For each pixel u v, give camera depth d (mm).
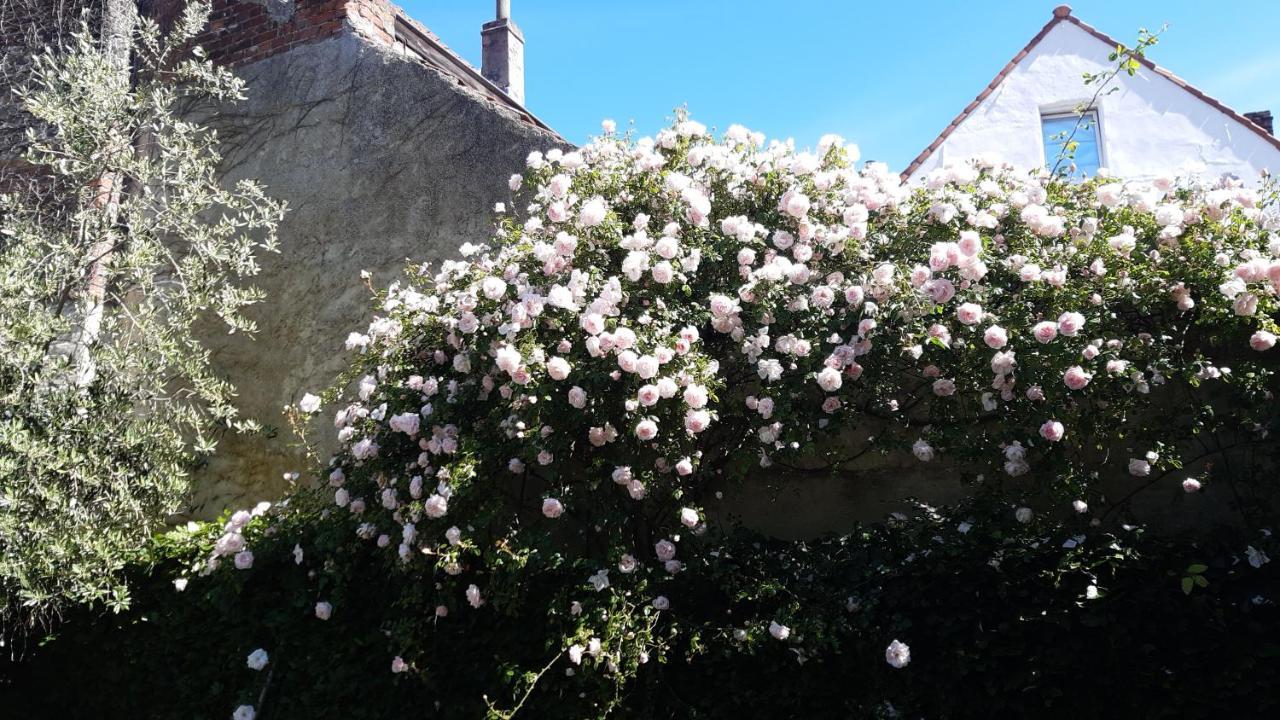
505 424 3400
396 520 3383
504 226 4426
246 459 5391
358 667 3596
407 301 3963
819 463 4012
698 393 3232
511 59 11445
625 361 3221
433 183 5406
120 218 4848
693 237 3807
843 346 3383
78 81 4473
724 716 3203
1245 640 2709
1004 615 2975
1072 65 10703
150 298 4527
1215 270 3297
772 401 3432
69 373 4172
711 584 3416
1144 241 3559
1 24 6277
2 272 3959
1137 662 2799
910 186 3979
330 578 3693
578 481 3600
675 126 4125
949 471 3840
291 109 6004
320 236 5641
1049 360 3184
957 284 3430
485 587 3488
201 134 6219
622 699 3217
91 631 4125
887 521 3615
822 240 3703
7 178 5840
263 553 3771
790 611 3150
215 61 6387
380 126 5672
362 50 5871
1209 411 3312
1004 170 4043
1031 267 3297
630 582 3344
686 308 3602
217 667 3861
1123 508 3502
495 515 3391
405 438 3678
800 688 3111
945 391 3422
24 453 3740
